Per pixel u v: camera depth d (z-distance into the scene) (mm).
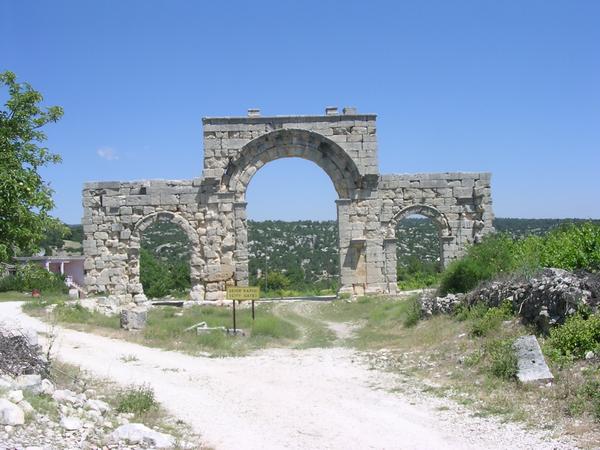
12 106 17062
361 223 44312
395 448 12188
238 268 43406
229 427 13617
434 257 98000
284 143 44188
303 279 90312
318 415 14688
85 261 43469
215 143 43594
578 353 16156
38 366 14820
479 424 13414
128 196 43625
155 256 105250
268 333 29500
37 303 36719
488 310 22625
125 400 14562
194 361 22250
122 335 27641
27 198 16281
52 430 11234
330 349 25391
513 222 101375
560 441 11820
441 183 45000
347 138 44094
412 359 20812
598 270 20453
